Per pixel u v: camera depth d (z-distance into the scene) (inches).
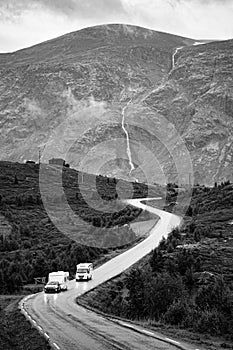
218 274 2178.9
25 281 3014.3
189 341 1095.6
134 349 1001.5
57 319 1524.4
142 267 2778.1
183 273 2290.8
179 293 1704.0
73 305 1941.4
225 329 1244.5
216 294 1501.0
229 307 1373.0
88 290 2434.8
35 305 1957.4
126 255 3390.7
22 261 3203.7
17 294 2662.4
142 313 1696.6
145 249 3469.5
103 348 1032.8
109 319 1515.7
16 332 1322.6
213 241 3063.5
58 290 2461.9
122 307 1775.3
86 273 2810.0
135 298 1738.4
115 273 2807.6
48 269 3147.1
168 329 1306.6
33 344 1119.0
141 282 1811.0
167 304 1668.3
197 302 1525.6
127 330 1279.5
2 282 2728.8
